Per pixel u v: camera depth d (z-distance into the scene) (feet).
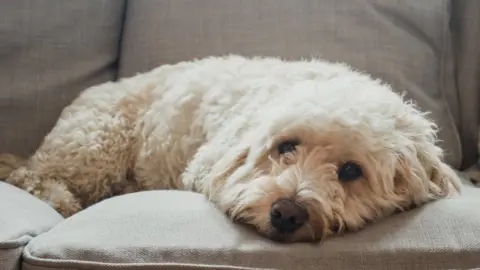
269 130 4.68
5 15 6.53
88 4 6.82
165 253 3.74
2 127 6.54
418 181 4.54
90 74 6.86
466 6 7.04
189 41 6.84
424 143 4.80
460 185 4.90
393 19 6.79
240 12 6.83
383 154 4.51
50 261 3.73
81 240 3.88
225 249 3.77
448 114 6.80
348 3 6.76
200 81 6.22
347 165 4.56
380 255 3.72
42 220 4.48
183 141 6.05
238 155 4.80
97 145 6.12
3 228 4.03
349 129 4.48
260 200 4.15
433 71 6.84
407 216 4.23
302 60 6.49
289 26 6.75
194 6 6.89
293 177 4.28
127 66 6.95
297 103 4.75
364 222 4.33
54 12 6.67
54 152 6.11
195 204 4.47
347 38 6.68
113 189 6.41
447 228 3.90
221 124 5.73
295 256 3.73
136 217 4.14
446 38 7.02
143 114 6.37
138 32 6.94
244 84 5.90
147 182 6.28
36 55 6.62
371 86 5.19
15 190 5.14
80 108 6.35
